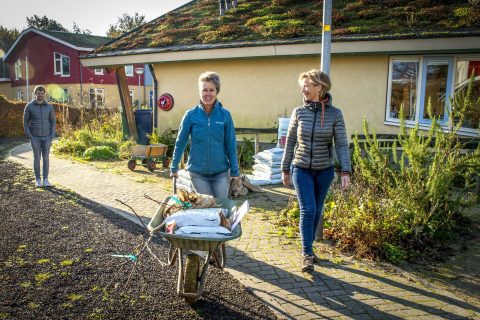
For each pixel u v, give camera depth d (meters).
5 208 7.19
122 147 13.62
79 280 4.38
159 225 3.86
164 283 4.35
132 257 4.02
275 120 11.78
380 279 4.47
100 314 3.71
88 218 6.62
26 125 8.70
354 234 5.35
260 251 5.23
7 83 42.41
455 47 8.83
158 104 13.17
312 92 4.59
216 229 3.64
